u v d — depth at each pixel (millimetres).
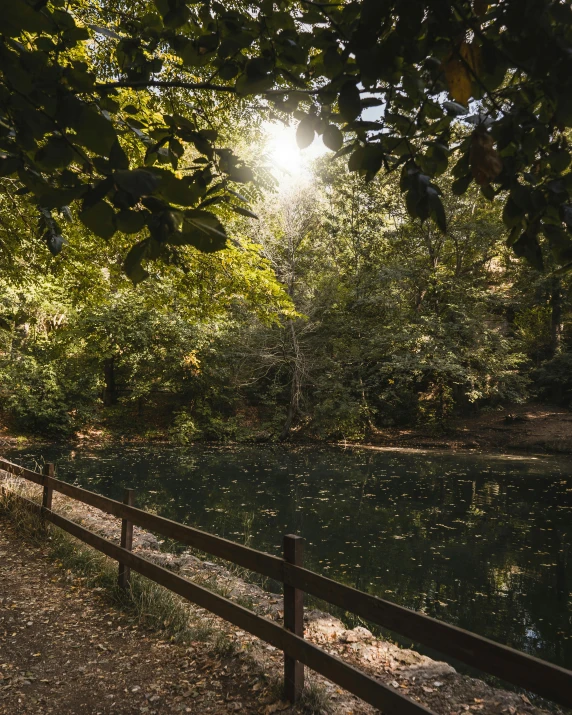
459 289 20859
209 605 3598
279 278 20641
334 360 22000
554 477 13938
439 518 9672
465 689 3576
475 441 20391
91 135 961
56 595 4625
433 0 881
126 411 23422
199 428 21844
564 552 7754
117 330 19281
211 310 8211
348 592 2785
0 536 6070
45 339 19469
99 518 7633
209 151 1265
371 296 21000
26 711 3039
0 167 1029
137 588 4551
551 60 886
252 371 22406
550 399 23062
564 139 1143
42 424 20438
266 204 18875
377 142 1193
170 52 4547
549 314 24203
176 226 923
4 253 6930
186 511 9938
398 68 1061
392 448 20094
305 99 1165
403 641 5020
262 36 1177
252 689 3275
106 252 7219
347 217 22516
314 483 12953
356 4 1027
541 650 4867
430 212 1122
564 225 1163
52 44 1143
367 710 3146
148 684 3332
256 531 8703
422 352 20562
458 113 1080
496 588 6355
